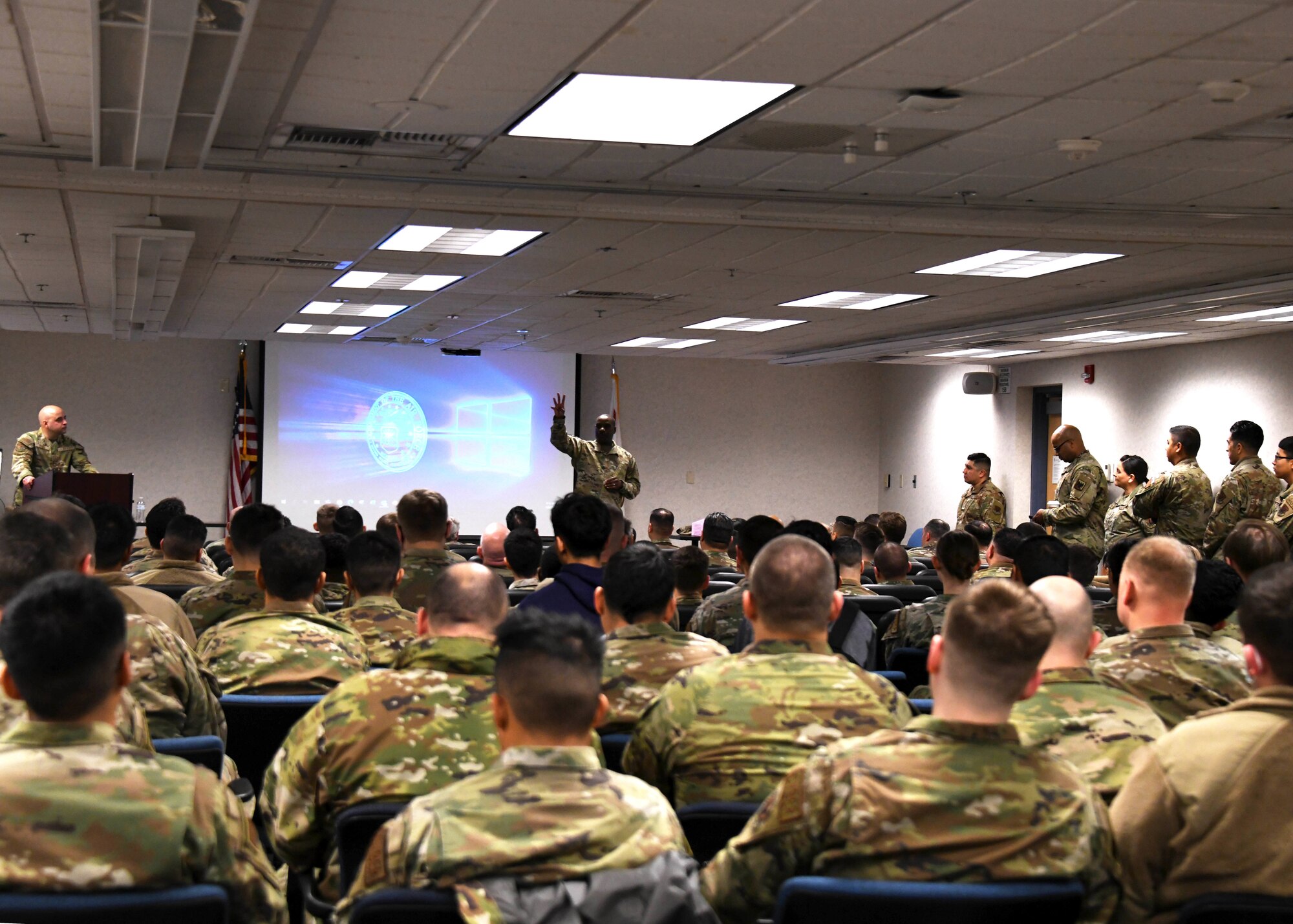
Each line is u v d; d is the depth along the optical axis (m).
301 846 2.38
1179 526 8.08
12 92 4.67
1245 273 8.46
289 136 5.34
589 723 1.68
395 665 2.44
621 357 16.94
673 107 4.87
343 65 4.38
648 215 6.78
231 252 8.08
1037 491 15.01
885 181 6.09
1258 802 1.78
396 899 1.56
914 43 4.11
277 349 14.99
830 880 1.66
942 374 16.47
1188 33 3.97
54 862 1.58
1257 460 7.91
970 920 1.63
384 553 3.87
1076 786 1.77
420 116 5.02
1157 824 1.83
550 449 16.14
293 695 3.12
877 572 5.97
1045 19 3.86
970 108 4.84
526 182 6.12
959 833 1.71
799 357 14.98
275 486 14.97
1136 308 9.70
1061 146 5.34
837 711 2.33
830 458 17.80
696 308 10.73
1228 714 1.85
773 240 7.46
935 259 8.08
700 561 4.93
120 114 4.67
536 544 5.25
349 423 15.27
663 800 1.67
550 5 3.79
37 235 7.50
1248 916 1.68
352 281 9.42
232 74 4.20
